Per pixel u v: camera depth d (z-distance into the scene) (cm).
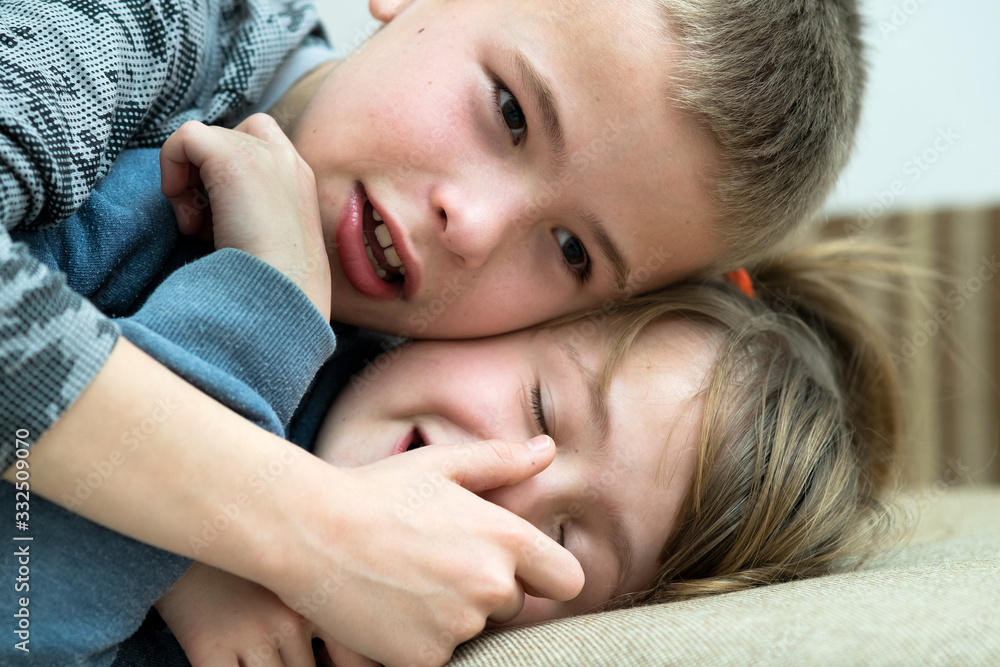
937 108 88
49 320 41
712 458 53
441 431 52
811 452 55
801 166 55
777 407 55
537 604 51
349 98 53
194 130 49
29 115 45
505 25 52
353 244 52
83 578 43
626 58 51
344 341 56
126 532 43
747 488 53
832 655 43
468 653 46
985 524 66
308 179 51
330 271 52
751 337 56
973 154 87
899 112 88
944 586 46
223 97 54
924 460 79
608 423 52
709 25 52
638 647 43
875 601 45
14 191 45
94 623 43
